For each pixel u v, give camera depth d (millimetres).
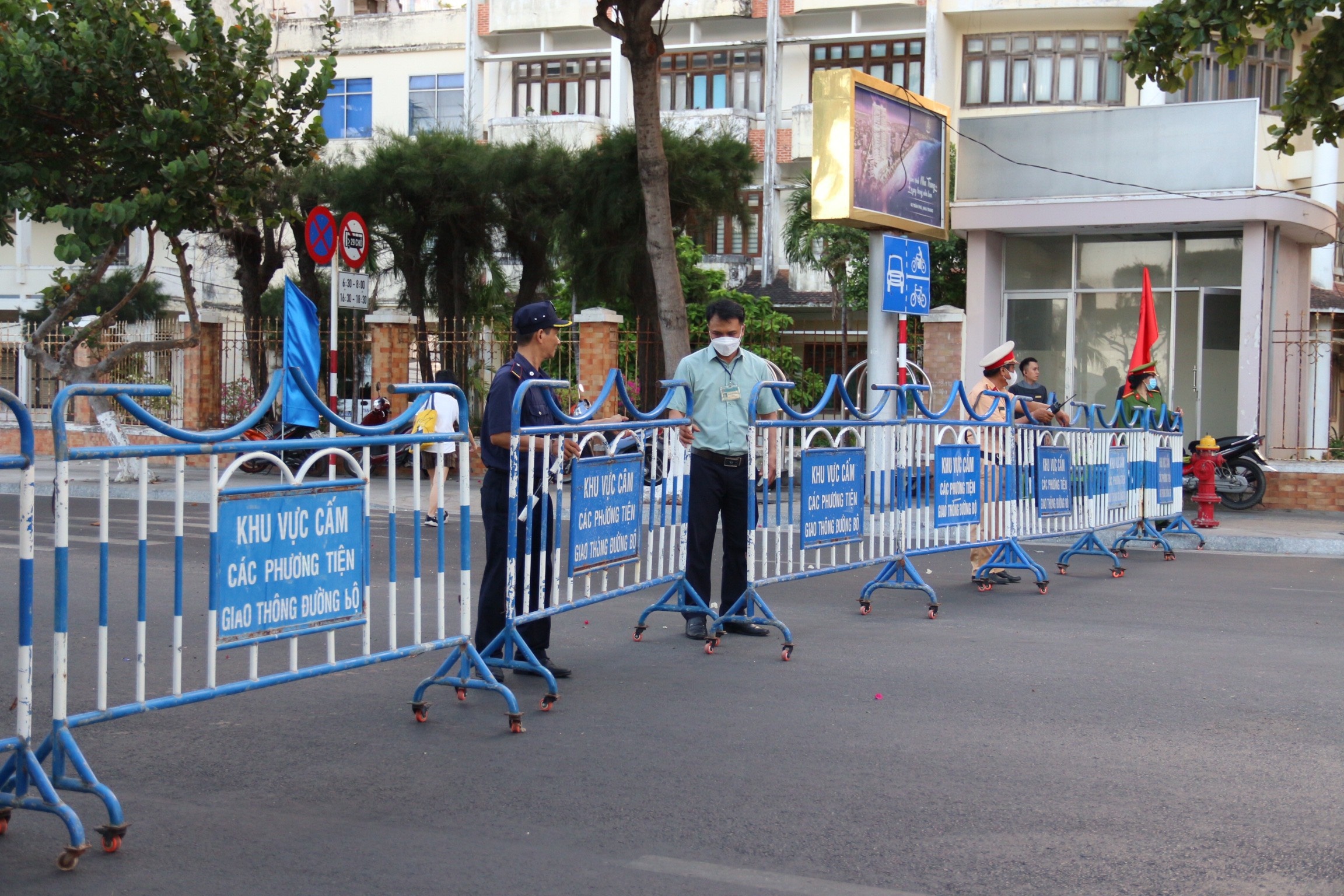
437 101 34344
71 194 15758
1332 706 6133
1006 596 9789
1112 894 3775
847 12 30250
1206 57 26703
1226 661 7219
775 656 7324
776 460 7969
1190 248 19422
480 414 21453
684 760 5156
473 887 3801
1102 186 19109
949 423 9547
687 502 7871
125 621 8156
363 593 5305
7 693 6219
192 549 11453
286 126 16031
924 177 17484
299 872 3914
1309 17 12773
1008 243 20547
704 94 31766
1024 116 19578
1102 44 28891
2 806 4039
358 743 5422
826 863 4016
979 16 29203
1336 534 14016
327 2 16375
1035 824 4395
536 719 5852
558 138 26547
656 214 16766
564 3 32219
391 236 22188
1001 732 5621
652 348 21047
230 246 22938
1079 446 11180
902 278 17000
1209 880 3893
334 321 15883
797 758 5195
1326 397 23531
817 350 30156
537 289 23359
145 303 28203
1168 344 19656
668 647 7617
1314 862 4047
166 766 5062
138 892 3748
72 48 14492
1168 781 4902
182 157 15430
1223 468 17109
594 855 4070
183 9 33875
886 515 9000
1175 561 12375
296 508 4957
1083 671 6902
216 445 4629
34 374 23125
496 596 6566
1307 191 20859
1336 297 25734
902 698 6266
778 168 30984
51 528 13203
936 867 3984
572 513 6594
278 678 4898
